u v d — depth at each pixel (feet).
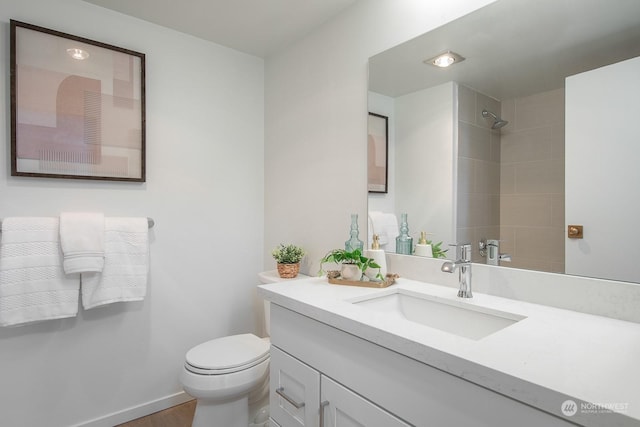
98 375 6.09
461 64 4.57
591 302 3.49
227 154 7.64
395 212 5.35
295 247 6.80
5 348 5.32
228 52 7.65
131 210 6.42
